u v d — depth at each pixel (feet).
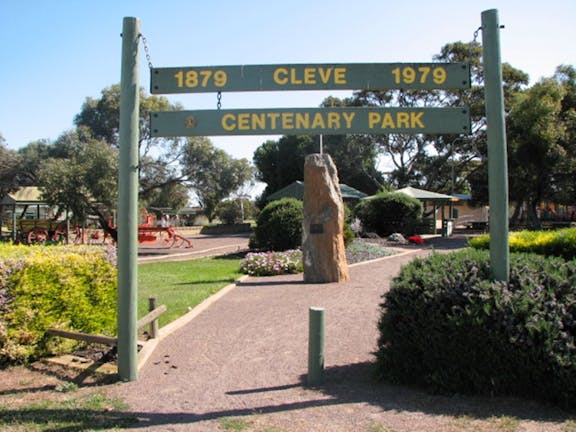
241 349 20.67
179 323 25.22
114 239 89.35
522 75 130.62
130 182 16.75
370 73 17.11
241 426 12.71
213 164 102.99
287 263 46.44
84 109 135.03
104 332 22.22
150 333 22.07
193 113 17.10
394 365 15.55
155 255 77.61
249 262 47.62
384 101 136.56
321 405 14.06
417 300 14.64
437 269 15.72
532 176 102.68
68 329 20.27
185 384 16.46
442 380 14.21
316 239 39.70
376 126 16.89
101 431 12.46
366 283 38.04
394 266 48.39
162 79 17.22
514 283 14.66
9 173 119.85
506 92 124.06
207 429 12.61
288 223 61.72
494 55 15.24
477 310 13.60
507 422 12.25
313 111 16.97
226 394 15.37
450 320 13.83
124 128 16.67
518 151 98.17
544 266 15.61
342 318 25.76
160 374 17.58
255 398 14.90
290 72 17.11
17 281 18.58
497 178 15.01
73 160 83.41
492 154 15.12
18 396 15.37
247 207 219.61
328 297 32.24
